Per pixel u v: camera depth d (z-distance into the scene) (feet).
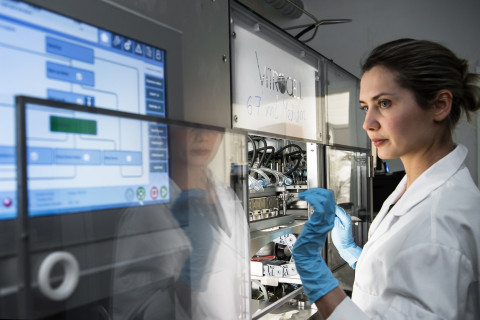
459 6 9.12
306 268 2.72
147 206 2.81
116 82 2.64
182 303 3.08
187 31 3.28
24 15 2.10
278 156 6.87
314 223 2.81
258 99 4.41
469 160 8.72
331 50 10.50
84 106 2.27
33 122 2.06
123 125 2.63
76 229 2.31
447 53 2.36
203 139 3.27
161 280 2.91
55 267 2.19
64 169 2.24
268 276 5.41
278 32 4.85
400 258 2.28
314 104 5.91
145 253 2.79
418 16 9.55
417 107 2.36
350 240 4.33
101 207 2.48
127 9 2.72
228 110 3.83
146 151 2.80
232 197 3.57
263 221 5.11
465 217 2.20
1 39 1.99
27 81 2.11
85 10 2.43
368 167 8.15
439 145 2.63
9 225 1.99
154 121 2.78
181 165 3.10
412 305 2.16
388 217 2.78
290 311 5.64
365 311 2.52
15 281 1.98
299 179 7.06
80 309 2.32
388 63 2.38
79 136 2.33
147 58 2.89
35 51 2.15
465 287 2.16
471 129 8.63
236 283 3.56
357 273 2.86
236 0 4.02
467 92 2.50
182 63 3.22
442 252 2.13
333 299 2.60
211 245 3.33
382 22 9.95
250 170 5.79
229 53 3.84
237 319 3.56
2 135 1.98
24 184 1.90
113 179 2.56
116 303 2.57
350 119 7.32
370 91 2.46
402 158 2.87
